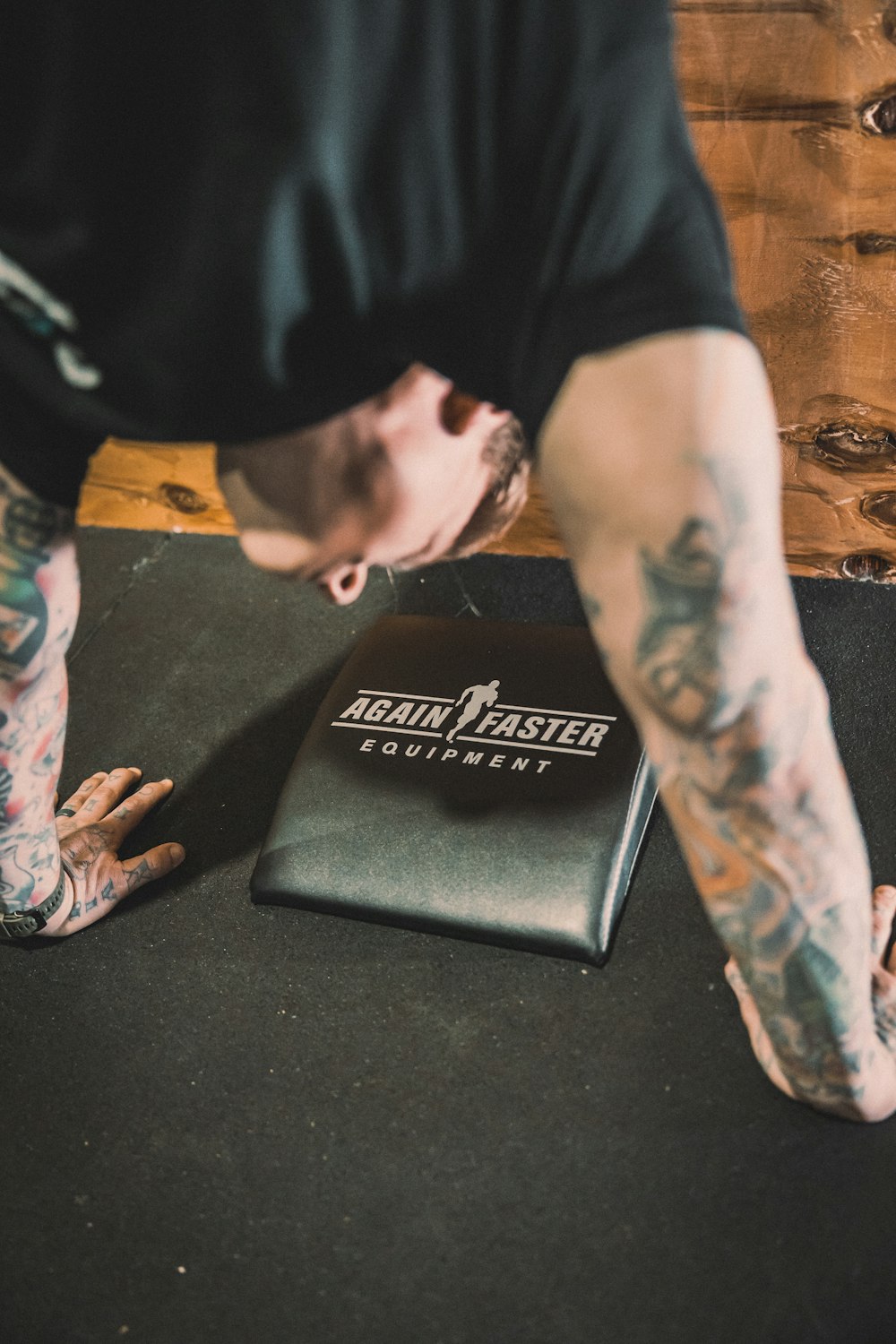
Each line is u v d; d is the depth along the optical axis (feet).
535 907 3.98
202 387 2.03
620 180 1.75
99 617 5.70
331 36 1.66
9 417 2.44
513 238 1.84
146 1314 3.37
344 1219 3.50
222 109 1.73
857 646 4.75
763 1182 3.36
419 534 2.65
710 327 1.79
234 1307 3.35
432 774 4.38
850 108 3.67
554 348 1.88
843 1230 3.22
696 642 2.02
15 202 1.91
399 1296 3.30
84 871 4.33
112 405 2.15
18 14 1.74
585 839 4.07
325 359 2.02
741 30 3.62
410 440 2.40
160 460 5.75
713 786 2.32
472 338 1.96
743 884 2.55
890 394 4.31
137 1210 3.61
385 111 1.73
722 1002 3.80
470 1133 3.63
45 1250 3.56
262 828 4.64
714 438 1.82
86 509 6.19
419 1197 3.51
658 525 1.90
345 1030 3.95
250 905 4.38
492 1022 3.88
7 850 3.84
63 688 3.54
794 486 4.79
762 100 3.75
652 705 2.18
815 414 4.50
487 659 4.77
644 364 1.80
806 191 3.90
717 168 3.95
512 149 1.77
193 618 5.59
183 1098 3.87
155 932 4.36
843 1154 3.36
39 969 4.31
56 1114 3.89
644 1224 3.34
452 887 4.08
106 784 4.77
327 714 4.73
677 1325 3.12
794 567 5.12
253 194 1.76
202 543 6.01
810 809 2.40
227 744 4.99
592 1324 3.16
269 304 1.86
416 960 4.09
